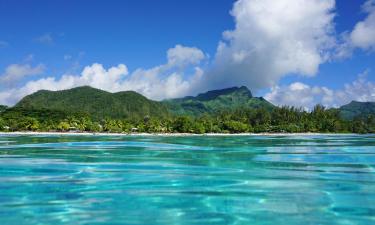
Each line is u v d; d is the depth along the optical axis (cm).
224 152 2459
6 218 870
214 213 915
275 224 829
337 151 2541
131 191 1152
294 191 1150
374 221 850
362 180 1327
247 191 1141
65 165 1733
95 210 935
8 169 1594
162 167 1662
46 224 827
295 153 2372
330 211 924
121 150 2639
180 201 1024
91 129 8594
